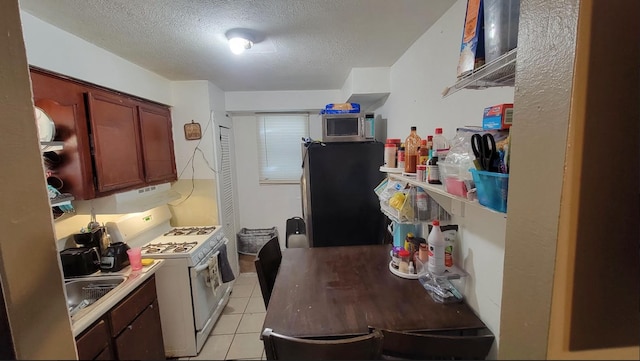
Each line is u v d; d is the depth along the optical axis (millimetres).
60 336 651
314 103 3289
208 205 2844
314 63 2209
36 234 641
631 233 455
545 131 470
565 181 440
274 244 1884
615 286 461
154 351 1709
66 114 1567
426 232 1555
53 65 1468
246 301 2787
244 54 1956
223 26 1499
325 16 1408
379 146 2354
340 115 2414
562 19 442
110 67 1877
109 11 1317
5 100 619
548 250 461
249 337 2250
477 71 786
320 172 2352
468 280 1195
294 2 1270
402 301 1214
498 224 990
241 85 2941
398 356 954
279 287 1372
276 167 3617
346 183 2361
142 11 1323
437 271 1233
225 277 2521
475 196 808
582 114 434
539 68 483
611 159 445
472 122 1166
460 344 888
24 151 633
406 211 1406
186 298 2041
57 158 1590
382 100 2674
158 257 2008
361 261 1677
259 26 1506
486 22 772
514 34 698
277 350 910
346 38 1702
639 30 439
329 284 1389
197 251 2146
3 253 592
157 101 2457
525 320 506
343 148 2352
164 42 1711
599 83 435
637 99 442
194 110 2736
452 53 1328
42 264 646
